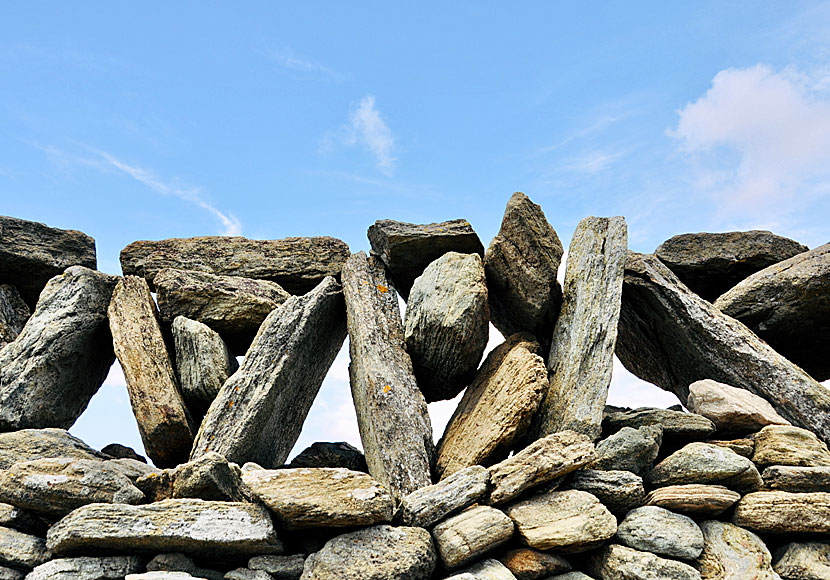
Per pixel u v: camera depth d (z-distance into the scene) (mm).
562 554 7336
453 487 7375
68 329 9406
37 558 6875
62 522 6750
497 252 9797
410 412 8641
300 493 6891
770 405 9289
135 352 9062
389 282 10406
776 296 10406
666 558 7285
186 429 8664
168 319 10000
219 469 7102
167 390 8820
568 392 8883
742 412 8688
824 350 11133
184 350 9383
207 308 9984
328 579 6523
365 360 9016
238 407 8523
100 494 7078
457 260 9500
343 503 6832
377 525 6969
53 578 6520
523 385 8492
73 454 8266
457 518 7156
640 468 8109
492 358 9609
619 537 7461
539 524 7242
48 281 10344
